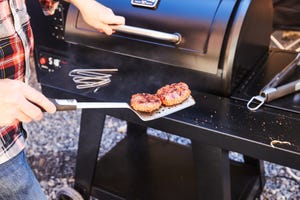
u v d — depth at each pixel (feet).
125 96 4.87
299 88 4.76
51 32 5.85
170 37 4.72
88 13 4.90
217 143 4.35
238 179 6.56
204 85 4.89
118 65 5.44
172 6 4.92
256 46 5.24
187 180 6.41
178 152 7.08
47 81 5.26
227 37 4.63
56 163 7.79
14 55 3.84
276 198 6.82
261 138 4.13
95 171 6.37
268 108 4.57
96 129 5.64
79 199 6.15
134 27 4.94
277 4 7.72
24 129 4.33
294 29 7.93
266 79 5.14
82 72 5.44
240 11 4.62
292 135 4.15
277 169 7.47
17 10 3.85
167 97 4.54
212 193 4.98
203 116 4.50
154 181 6.42
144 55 5.08
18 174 4.09
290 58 5.57
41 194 4.34
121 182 6.42
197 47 4.71
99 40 5.34
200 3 4.81
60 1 5.63
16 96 3.23
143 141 7.38
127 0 5.19
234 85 4.89
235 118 4.44
